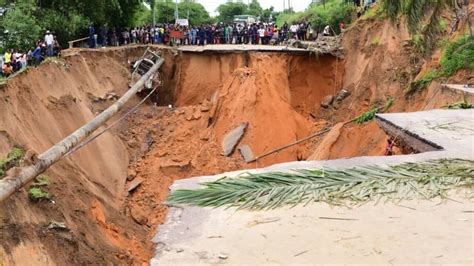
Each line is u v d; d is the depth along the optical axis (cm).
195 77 3569
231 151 2817
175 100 3594
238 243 707
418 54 3050
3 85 1881
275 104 3116
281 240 714
